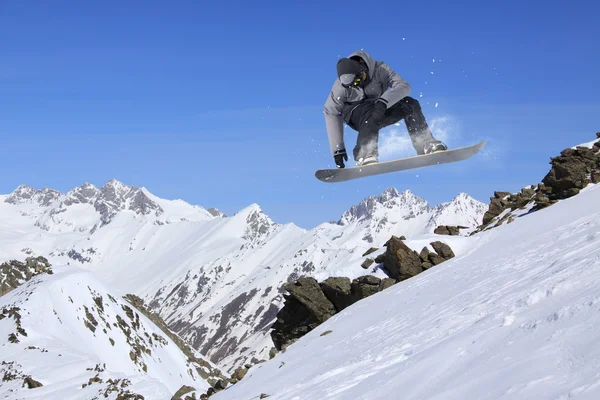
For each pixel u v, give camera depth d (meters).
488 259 15.31
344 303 20.02
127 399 26.22
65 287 68.44
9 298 64.38
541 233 16.00
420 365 6.64
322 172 9.76
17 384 37.06
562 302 6.39
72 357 45.00
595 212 15.56
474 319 8.20
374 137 9.34
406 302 13.96
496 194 25.50
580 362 4.39
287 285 20.77
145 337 77.38
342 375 8.65
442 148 9.10
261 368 14.20
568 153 21.66
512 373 4.83
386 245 20.53
